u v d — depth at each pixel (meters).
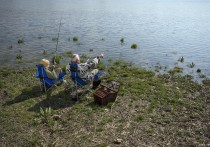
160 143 8.87
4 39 24.86
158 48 23.47
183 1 94.19
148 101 12.02
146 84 14.06
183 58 19.97
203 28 35.38
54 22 36.31
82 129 9.64
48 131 9.49
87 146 8.62
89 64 12.74
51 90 13.01
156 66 18.17
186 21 42.12
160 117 10.59
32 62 18.17
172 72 16.86
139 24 37.38
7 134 9.18
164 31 32.28
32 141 8.80
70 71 12.27
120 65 17.80
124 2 81.06
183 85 14.30
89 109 11.08
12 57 19.23
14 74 15.30
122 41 25.52
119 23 37.62
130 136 9.23
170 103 11.86
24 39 25.20
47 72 12.70
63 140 8.96
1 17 38.91
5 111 10.74
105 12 51.47
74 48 22.36
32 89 13.08
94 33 29.47
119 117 10.52
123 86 13.68
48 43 23.92
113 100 11.80
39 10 50.31
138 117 10.42
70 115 10.63
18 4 60.47
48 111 10.48
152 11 56.66
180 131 9.59
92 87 13.38
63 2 70.94
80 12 49.75
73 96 12.21
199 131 9.62
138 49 22.81
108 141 8.92
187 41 26.72
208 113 11.04
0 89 12.99
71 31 30.20
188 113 10.97
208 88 14.04
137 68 17.16
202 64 19.03
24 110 10.94
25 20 37.12
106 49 22.38
